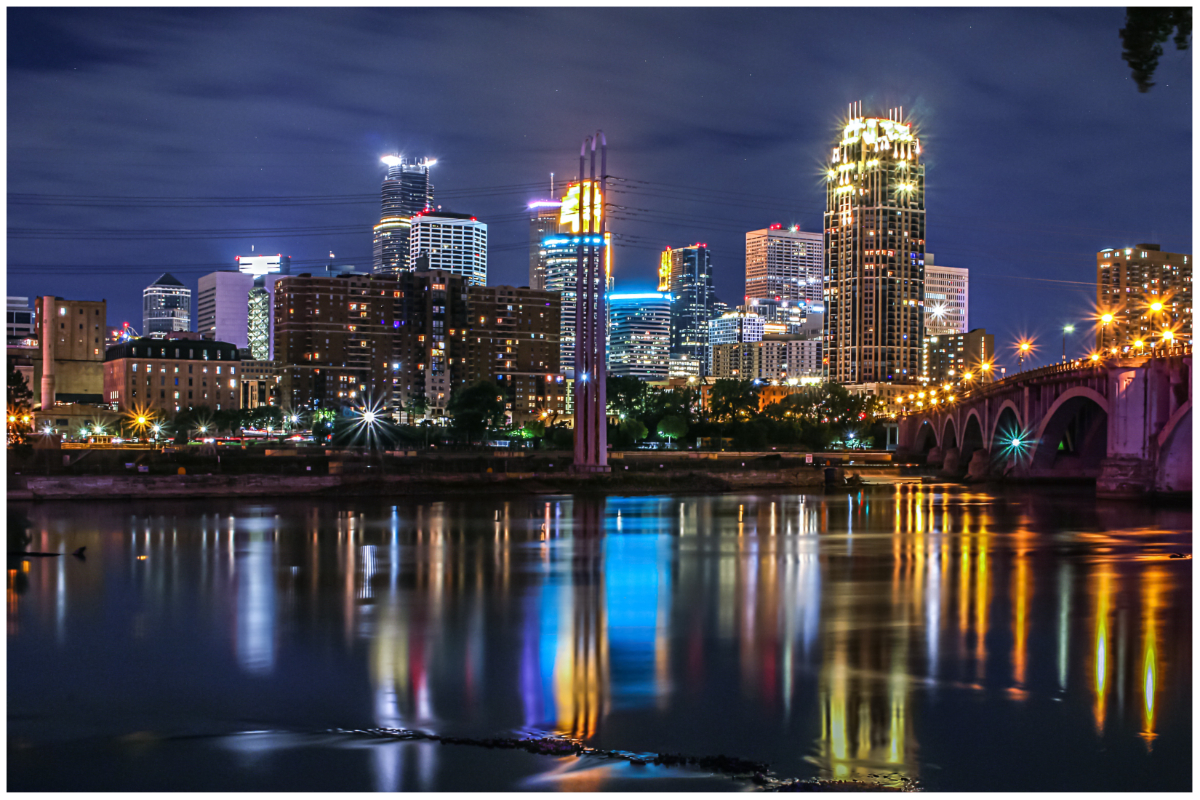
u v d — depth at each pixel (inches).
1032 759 1170.6
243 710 1366.9
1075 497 5438.0
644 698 1414.9
